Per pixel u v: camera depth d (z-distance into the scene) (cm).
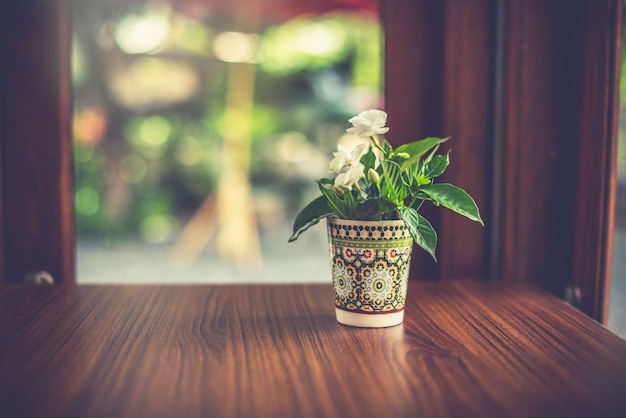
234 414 51
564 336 67
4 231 94
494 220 95
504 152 93
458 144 94
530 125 93
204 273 266
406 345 65
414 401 53
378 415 51
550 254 95
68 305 76
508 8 91
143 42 352
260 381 56
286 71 368
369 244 68
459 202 68
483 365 60
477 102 94
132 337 66
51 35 92
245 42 351
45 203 94
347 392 54
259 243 314
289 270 272
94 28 340
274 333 68
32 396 54
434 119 95
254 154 348
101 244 316
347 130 68
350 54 369
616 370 59
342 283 70
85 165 341
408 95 95
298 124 358
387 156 71
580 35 90
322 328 69
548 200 94
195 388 55
